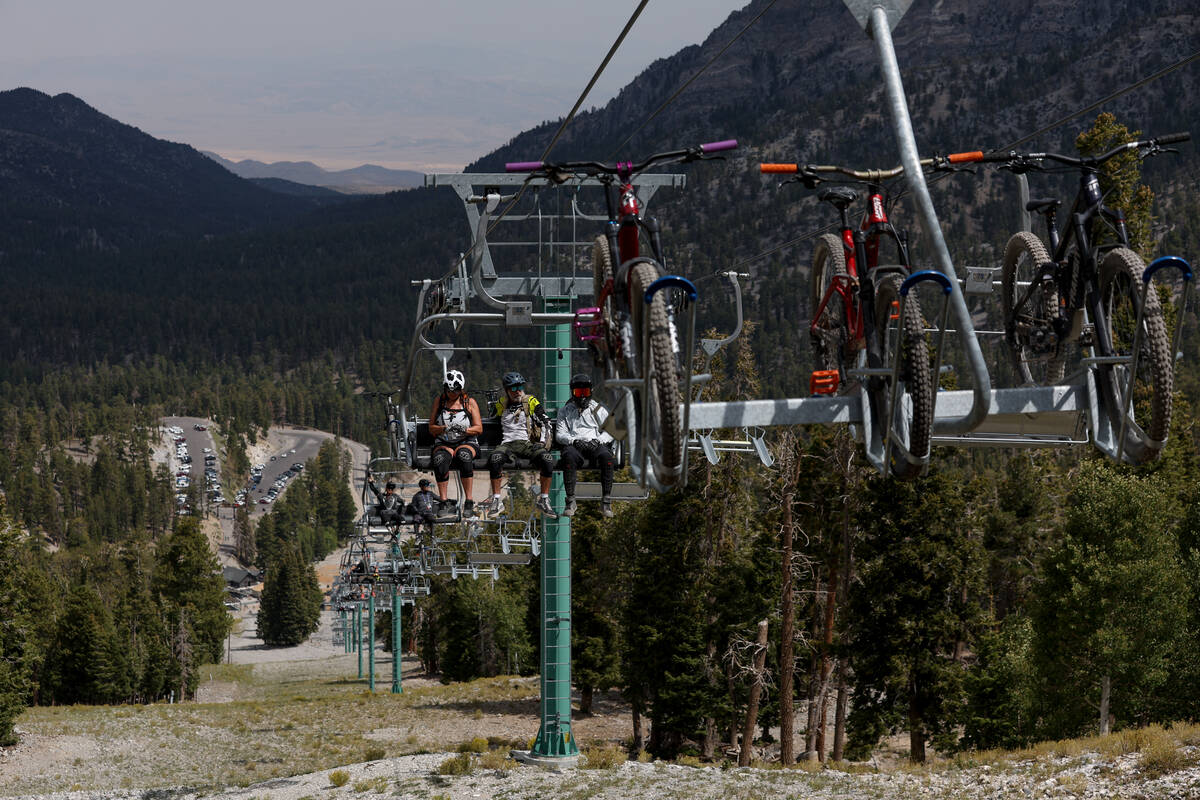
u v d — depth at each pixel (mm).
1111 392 8531
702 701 41531
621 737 49875
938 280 7746
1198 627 30203
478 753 32406
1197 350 179375
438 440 16328
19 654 50156
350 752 44906
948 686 34625
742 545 41719
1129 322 8828
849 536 38281
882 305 8742
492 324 17688
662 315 7934
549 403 26406
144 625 107500
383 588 63688
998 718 37531
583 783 25766
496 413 17094
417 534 30531
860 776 24422
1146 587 29344
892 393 8141
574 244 26297
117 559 194750
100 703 93562
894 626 34656
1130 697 30062
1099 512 31141
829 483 39031
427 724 52938
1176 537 35625
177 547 135375
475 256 19000
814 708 41188
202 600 135250
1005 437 9219
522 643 85000
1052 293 9188
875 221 9094
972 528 43406
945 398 8578
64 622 92812
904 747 44406
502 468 16109
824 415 8875
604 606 53188
